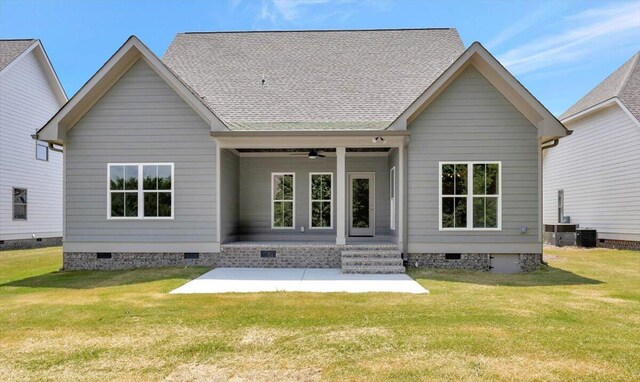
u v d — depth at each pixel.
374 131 11.40
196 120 11.93
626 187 16.98
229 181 13.18
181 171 11.93
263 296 7.97
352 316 6.46
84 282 9.78
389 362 4.60
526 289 8.61
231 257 11.88
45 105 21.41
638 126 16.25
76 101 11.56
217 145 11.88
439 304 7.22
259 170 14.70
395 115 12.77
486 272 11.07
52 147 12.25
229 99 13.61
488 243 11.60
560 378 4.18
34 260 14.51
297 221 14.66
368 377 4.23
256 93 13.92
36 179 20.70
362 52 15.90
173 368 4.52
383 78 14.48
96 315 6.61
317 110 13.03
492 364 4.52
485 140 11.65
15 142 19.25
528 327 5.82
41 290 8.84
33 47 20.11
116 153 11.98
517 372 4.32
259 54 16.02
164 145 11.96
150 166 11.98
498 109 11.64
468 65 11.65
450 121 11.70
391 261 11.11
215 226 11.93
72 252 11.94
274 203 14.68
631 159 16.70
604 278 10.09
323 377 4.25
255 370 4.45
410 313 6.62
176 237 11.92
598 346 5.04
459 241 11.63
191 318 6.39
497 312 6.66
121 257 11.95
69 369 4.50
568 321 6.14
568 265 12.40
